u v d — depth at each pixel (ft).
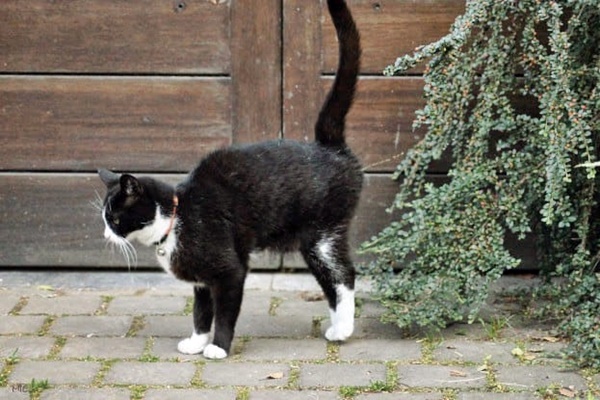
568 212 16.16
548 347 16.47
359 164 16.98
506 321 17.46
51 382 15.30
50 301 18.67
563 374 15.49
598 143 16.89
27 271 20.07
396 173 18.19
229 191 16.14
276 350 16.52
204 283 16.25
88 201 19.84
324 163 16.57
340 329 16.70
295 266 20.07
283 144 16.74
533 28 16.79
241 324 17.63
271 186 16.25
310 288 19.42
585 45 16.79
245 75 19.38
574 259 16.55
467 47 18.71
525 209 16.98
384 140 19.54
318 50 19.26
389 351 16.43
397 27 19.12
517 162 16.89
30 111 19.51
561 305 16.72
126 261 20.08
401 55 19.21
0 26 19.20
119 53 19.30
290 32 19.20
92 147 19.65
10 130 19.57
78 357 16.22
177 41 19.27
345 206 16.69
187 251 15.93
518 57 17.25
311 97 19.44
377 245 18.07
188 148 19.66
